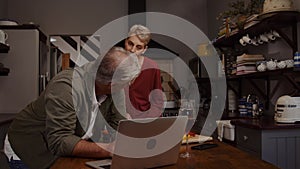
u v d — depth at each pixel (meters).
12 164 2.67
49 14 5.17
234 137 2.86
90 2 5.22
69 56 5.14
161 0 5.33
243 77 3.43
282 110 2.49
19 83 4.38
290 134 2.35
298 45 2.75
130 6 5.14
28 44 4.39
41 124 1.82
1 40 3.87
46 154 1.83
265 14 2.67
